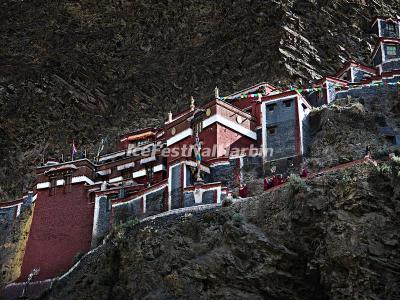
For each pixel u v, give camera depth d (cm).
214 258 5016
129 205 6284
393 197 4706
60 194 6950
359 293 4403
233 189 6050
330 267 4584
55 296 6009
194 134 6662
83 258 6166
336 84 7075
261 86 7450
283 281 4806
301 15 9581
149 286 5144
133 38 10156
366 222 4625
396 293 4350
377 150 6078
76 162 7050
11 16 10375
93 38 10088
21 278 6606
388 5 10562
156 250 5300
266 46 8962
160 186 6109
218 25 9800
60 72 9494
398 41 7994
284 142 6378
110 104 9450
